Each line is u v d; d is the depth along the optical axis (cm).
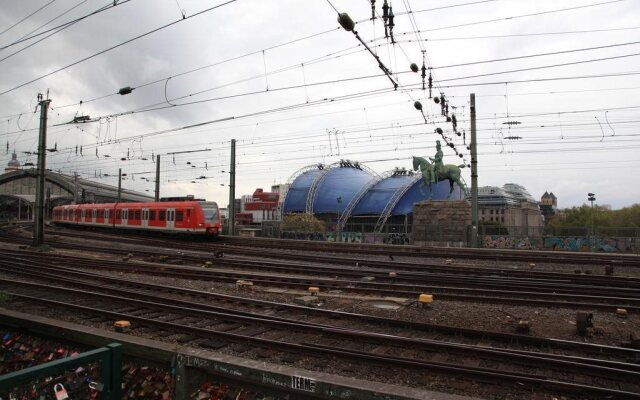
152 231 4284
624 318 1180
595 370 735
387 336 902
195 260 2403
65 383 474
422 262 2536
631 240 3403
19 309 1260
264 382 481
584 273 2130
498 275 1967
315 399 463
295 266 2095
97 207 5012
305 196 10100
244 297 1451
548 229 3809
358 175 10300
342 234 4559
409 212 8488
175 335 1000
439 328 995
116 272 2039
